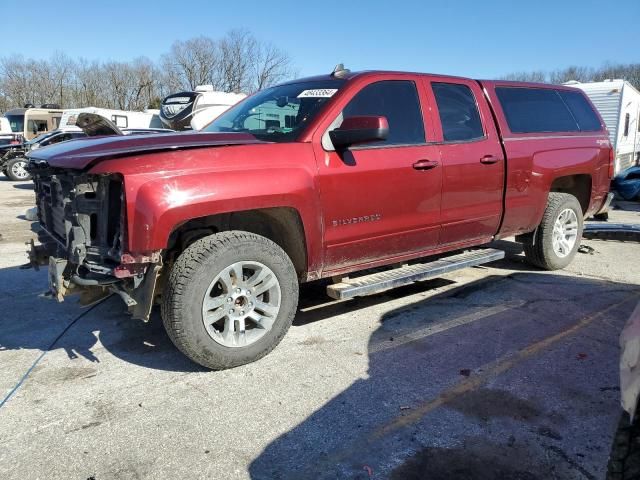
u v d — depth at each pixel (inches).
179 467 100.2
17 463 101.0
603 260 253.3
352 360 144.5
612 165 247.4
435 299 195.5
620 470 73.9
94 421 115.3
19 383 132.4
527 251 229.0
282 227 149.2
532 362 143.1
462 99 186.7
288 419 115.9
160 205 118.8
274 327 141.9
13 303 192.7
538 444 106.8
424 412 118.6
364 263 163.5
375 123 135.9
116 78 2321.6
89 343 157.1
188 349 129.3
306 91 165.3
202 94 662.5
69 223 129.8
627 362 72.1
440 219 176.4
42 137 722.2
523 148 199.8
